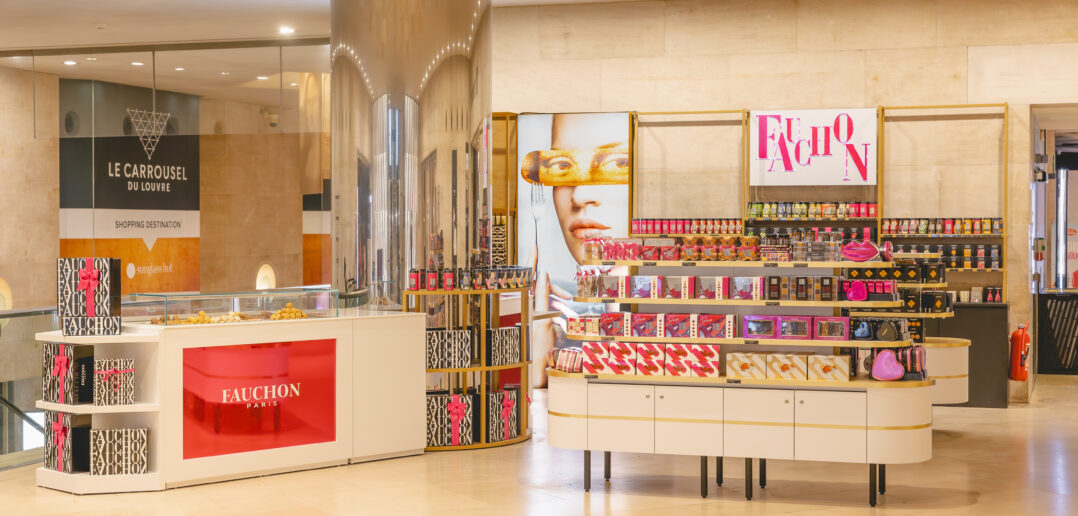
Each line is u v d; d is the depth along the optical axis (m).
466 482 6.71
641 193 11.34
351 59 8.07
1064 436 8.39
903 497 6.25
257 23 11.16
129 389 6.49
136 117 13.23
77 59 12.71
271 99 12.84
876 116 10.30
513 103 11.60
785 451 6.04
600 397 6.35
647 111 11.30
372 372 7.39
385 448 7.46
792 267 6.36
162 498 6.29
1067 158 14.47
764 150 10.59
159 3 10.10
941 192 10.52
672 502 6.12
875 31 10.70
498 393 8.02
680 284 6.29
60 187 13.37
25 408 7.55
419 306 7.91
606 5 11.38
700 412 6.18
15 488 6.65
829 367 5.94
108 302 6.51
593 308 11.14
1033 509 5.96
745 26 11.04
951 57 10.51
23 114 13.25
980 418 9.34
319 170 12.84
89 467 6.55
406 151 7.95
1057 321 12.84
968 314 9.98
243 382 6.79
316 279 13.35
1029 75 10.33
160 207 13.24
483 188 8.26
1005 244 10.04
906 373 5.99
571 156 11.20
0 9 10.27
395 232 7.97
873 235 10.49
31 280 13.29
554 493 6.38
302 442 7.06
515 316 10.23
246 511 5.95
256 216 13.23
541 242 11.27
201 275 13.31
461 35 8.03
